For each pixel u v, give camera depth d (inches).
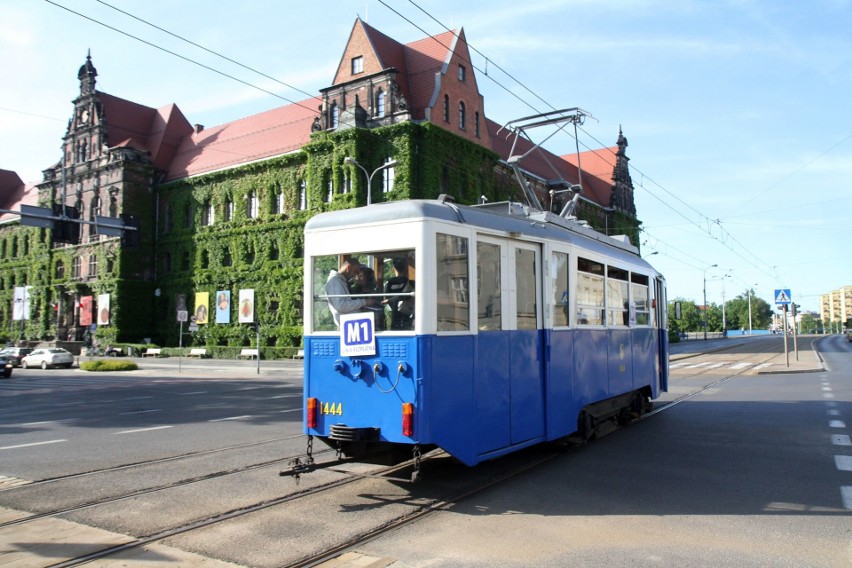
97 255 2443.4
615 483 307.4
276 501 277.1
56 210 926.4
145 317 2374.5
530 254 341.1
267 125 2266.2
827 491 288.7
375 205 291.4
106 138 2459.4
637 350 500.4
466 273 292.5
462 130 1889.8
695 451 383.2
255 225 2107.5
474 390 290.5
